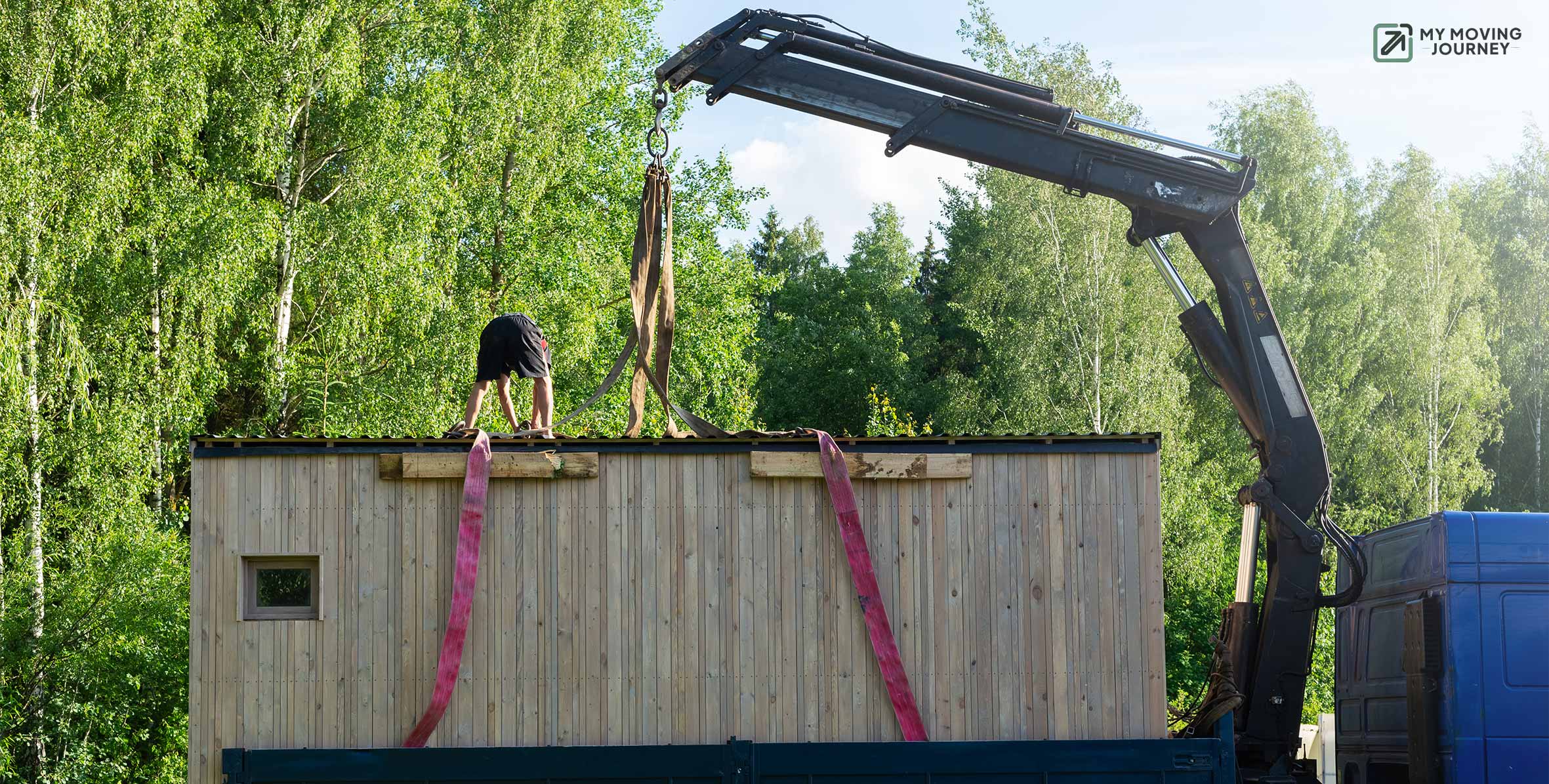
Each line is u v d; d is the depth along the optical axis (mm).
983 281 31438
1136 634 8617
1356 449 33125
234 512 8508
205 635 8398
